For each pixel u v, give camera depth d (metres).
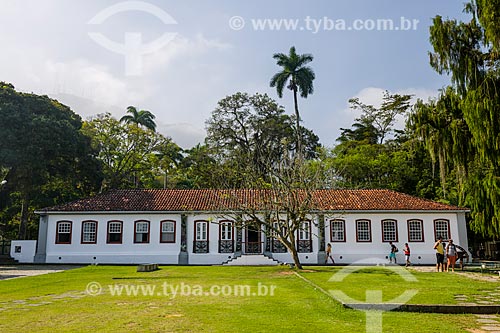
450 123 23.61
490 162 21.53
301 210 24.41
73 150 34.69
